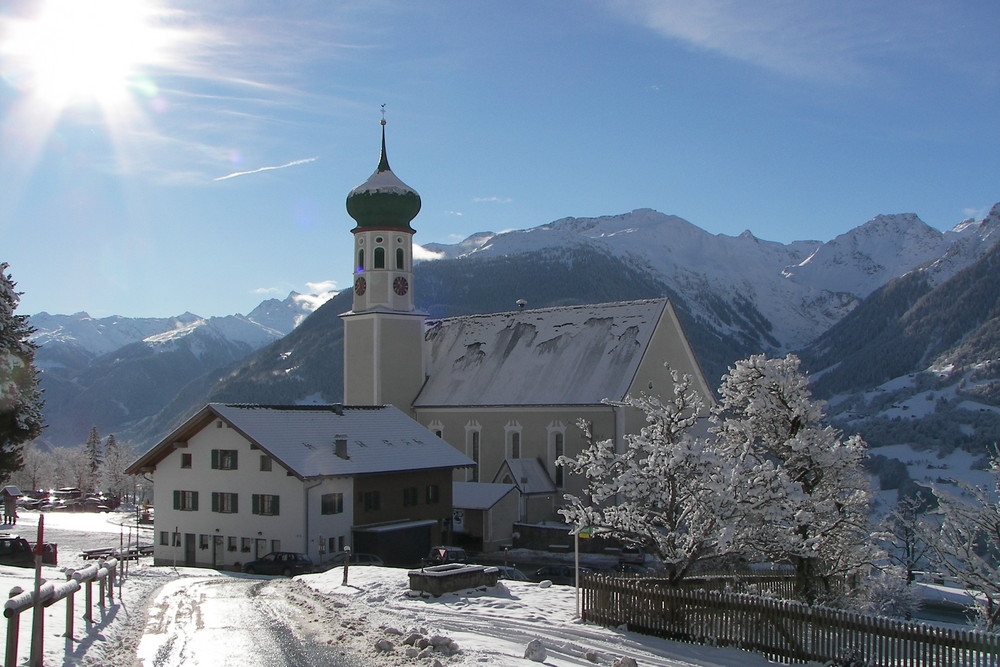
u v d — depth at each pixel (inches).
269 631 958.4
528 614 1188.5
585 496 2854.3
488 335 3398.1
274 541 2229.3
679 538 1183.6
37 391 1966.0
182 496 2397.9
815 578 1294.3
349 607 1158.3
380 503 2379.4
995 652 889.5
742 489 1139.3
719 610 1067.9
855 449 1317.7
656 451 1184.2
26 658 711.7
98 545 2930.6
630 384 2839.6
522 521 2834.6
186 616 1047.0
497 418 3110.2
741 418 1374.3
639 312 3038.9
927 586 2691.9
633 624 1131.3
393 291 3348.9
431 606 1234.0
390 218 3361.2
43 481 6574.8
